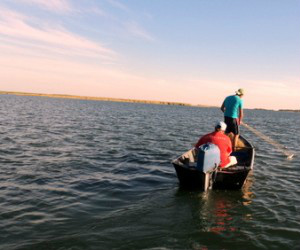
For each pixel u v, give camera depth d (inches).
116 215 237.5
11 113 1323.8
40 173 357.1
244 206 266.7
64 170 376.8
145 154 504.1
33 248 182.9
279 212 255.8
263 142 747.4
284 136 946.1
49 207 252.1
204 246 192.5
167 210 250.5
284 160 496.1
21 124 892.6
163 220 230.1
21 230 207.3
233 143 404.5
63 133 740.0
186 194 292.7
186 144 650.2
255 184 339.6
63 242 191.0
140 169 396.2
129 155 490.0
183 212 247.0
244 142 447.8
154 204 264.1
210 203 270.1
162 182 334.3
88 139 658.2
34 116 1247.5
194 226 221.0
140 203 266.1
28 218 227.9
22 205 254.4
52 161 423.2
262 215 247.4
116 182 331.6
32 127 832.9
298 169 429.1
